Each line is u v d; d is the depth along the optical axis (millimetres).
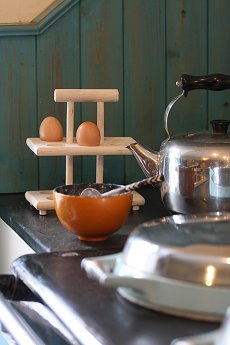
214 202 1687
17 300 1466
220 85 1787
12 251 2047
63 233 1764
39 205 1938
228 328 943
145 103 2270
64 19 2176
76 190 1774
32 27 2146
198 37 2289
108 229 1665
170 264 1168
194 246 1178
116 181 2271
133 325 1135
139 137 2277
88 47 2207
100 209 1631
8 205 2070
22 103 2180
